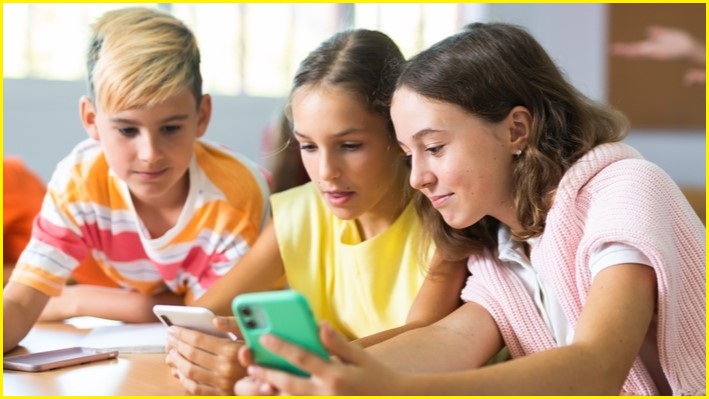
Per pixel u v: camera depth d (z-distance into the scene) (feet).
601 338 2.67
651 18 11.12
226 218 4.76
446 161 3.26
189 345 3.17
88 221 4.71
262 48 10.49
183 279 4.98
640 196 3.03
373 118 3.75
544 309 3.55
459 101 3.22
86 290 5.20
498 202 3.37
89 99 4.62
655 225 2.91
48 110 9.09
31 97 9.00
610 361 2.63
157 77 4.20
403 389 2.40
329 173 3.76
